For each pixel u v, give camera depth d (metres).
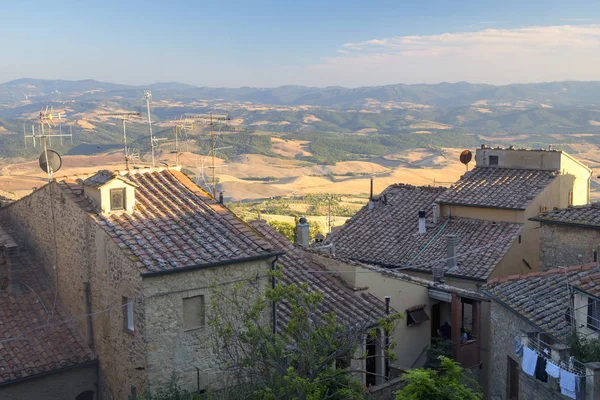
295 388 13.20
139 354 15.88
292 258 22.88
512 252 28.02
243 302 15.94
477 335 23.39
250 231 18.44
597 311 15.42
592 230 23.25
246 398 14.73
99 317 17.80
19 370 17.22
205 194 20.12
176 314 16.00
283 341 14.79
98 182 18.20
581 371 13.69
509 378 18.95
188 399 15.31
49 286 20.48
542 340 16.64
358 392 14.89
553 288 18.58
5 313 19.19
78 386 18.09
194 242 17.23
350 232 32.38
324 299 20.61
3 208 23.42
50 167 21.55
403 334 23.38
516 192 30.25
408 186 35.62
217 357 15.60
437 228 30.64
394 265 28.56
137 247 16.42
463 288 26.66
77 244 18.55
